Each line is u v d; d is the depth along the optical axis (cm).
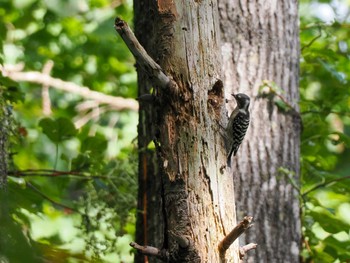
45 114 1869
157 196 1064
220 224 757
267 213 1072
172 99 776
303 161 1320
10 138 1115
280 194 1088
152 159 1078
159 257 746
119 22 734
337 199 1770
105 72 2047
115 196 1222
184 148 768
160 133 783
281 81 1126
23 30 1950
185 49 786
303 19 1678
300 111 1270
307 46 1398
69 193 1580
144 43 1070
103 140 1310
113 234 1393
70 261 432
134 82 2039
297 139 1141
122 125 1956
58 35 1972
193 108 777
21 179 1075
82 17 1955
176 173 764
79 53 2008
